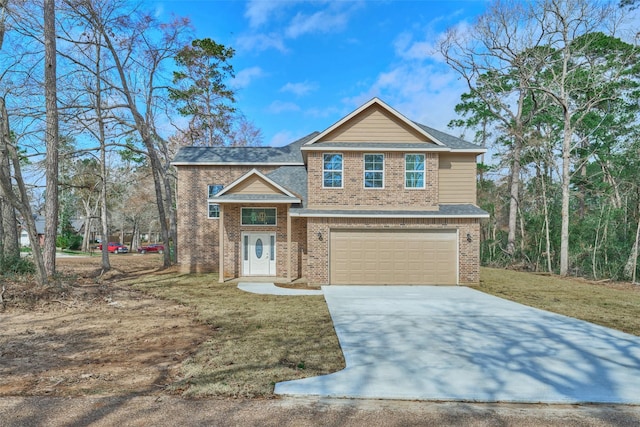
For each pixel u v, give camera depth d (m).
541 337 7.84
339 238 15.94
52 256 14.60
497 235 31.17
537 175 29.67
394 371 5.80
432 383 5.34
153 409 4.44
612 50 24.39
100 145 20.52
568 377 5.60
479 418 4.34
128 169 33.69
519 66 25.25
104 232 20.27
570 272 23.28
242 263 18.64
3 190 11.52
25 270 14.12
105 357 6.49
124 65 21.81
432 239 15.86
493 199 35.53
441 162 17.45
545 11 23.17
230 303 11.78
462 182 17.44
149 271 21.25
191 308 10.97
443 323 9.10
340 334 8.02
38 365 6.05
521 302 12.12
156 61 23.55
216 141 34.31
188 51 28.14
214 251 20.86
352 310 10.66
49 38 14.89
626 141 24.66
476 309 10.86
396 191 16.33
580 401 4.82
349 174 16.33
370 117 16.67
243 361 6.20
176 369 5.86
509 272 22.44
